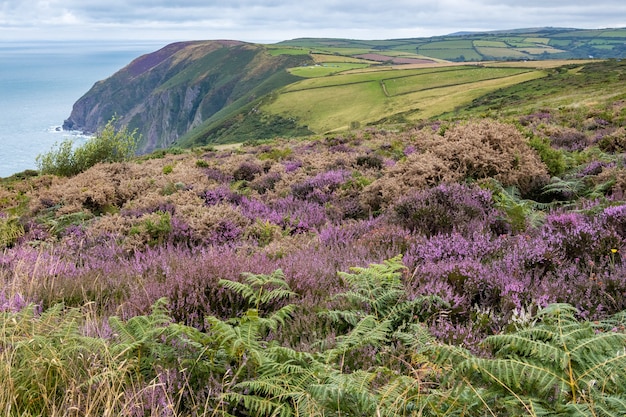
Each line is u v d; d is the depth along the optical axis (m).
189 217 8.31
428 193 7.36
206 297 4.17
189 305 4.07
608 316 3.50
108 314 4.16
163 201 10.03
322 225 8.13
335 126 167.12
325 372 2.53
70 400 2.43
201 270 4.60
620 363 2.06
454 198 7.08
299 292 4.41
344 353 2.99
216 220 7.86
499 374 2.17
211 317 2.97
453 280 4.33
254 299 4.03
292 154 17.94
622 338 2.26
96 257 6.80
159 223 7.70
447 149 9.34
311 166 13.33
